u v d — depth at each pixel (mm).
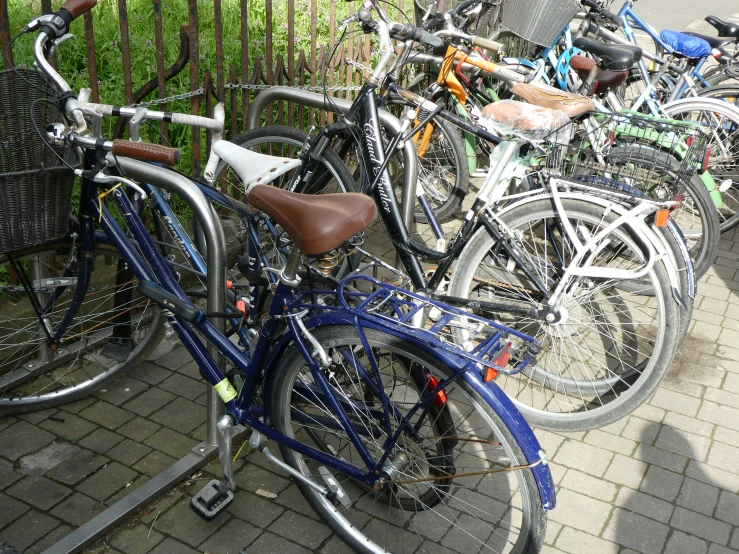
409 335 2229
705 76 5598
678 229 3205
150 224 3588
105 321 3291
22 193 2508
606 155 3648
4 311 3312
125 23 3445
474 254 3211
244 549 2607
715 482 2996
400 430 2346
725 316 4172
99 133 2459
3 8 3066
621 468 3047
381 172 3150
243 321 2723
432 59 3770
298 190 3471
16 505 2725
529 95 3199
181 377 3439
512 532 2730
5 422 3123
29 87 2619
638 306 4109
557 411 3361
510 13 3994
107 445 3023
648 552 2666
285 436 2553
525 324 3463
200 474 2900
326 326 2348
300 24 5742
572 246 3225
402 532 2721
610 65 3980
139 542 2607
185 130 4289
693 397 3492
